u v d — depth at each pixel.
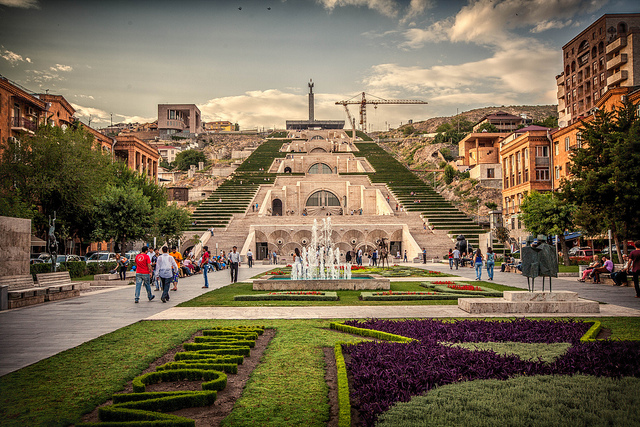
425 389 5.85
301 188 81.69
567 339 8.59
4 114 39.69
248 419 5.20
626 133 25.52
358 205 79.94
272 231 54.88
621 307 13.41
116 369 7.17
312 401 5.76
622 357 6.88
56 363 7.52
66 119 52.28
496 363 6.69
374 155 113.94
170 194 79.06
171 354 8.20
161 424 4.80
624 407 5.05
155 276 19.59
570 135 51.03
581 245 49.28
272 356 7.92
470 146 96.94
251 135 177.88
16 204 30.06
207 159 144.12
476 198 78.06
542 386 5.80
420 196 73.75
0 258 15.62
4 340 9.28
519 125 129.88
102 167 39.84
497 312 12.38
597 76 67.00
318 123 199.62
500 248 50.22
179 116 192.00
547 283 22.08
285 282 19.31
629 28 63.47
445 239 54.06
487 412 4.96
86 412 5.46
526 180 58.47
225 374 6.54
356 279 19.34
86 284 21.81
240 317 12.14
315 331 10.10
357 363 6.93
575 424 4.64
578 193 25.92
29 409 5.52
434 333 9.14
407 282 22.98
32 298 15.20
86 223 39.47
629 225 24.58
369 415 5.02
